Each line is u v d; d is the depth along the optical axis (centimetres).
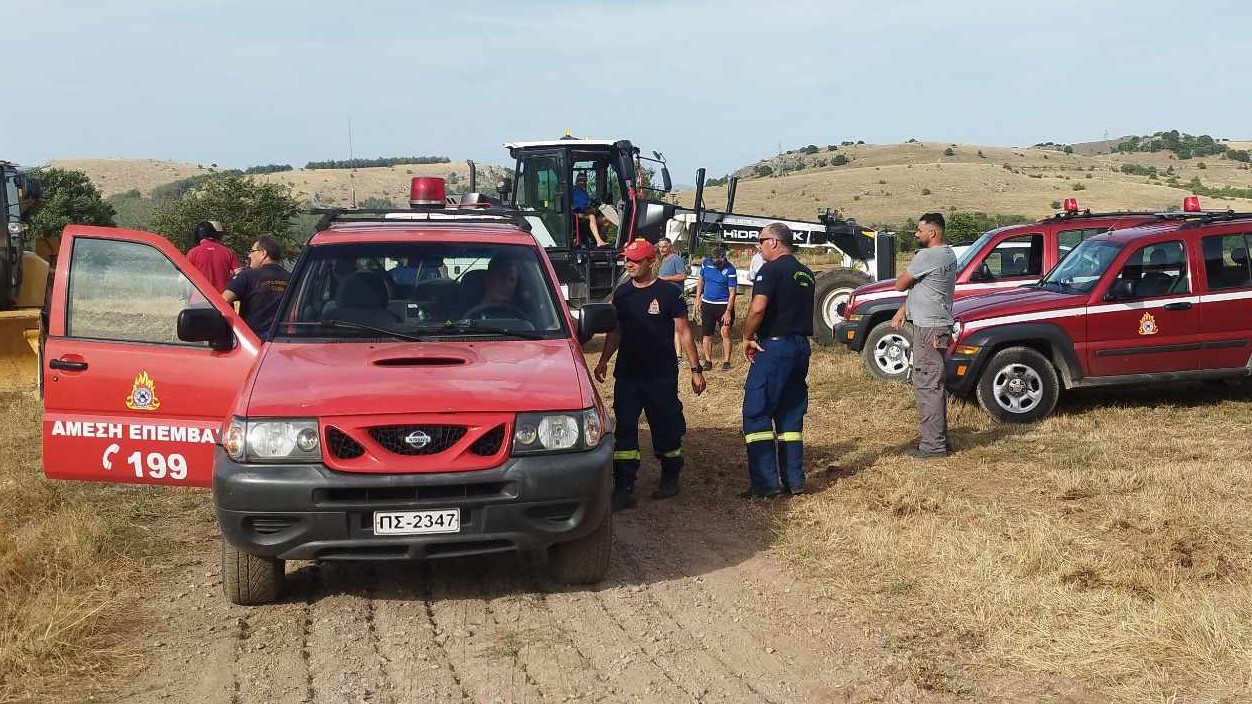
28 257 1280
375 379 521
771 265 732
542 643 491
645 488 794
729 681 450
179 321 569
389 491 492
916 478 767
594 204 1730
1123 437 874
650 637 498
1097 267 973
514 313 612
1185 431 890
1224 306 952
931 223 820
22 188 1301
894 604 529
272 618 526
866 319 1234
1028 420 952
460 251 637
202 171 17288
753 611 532
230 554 520
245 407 502
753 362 741
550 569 590
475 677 454
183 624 518
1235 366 958
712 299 1414
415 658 475
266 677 456
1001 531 629
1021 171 16688
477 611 535
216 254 1013
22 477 768
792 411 753
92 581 569
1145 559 571
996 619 500
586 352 1622
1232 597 505
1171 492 695
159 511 716
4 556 576
